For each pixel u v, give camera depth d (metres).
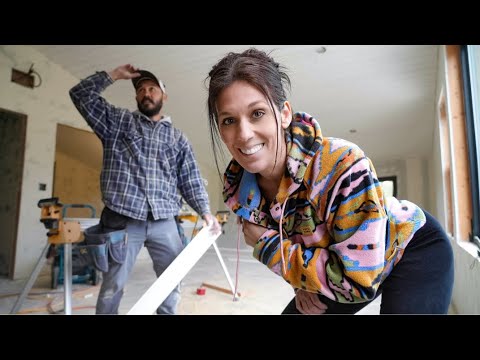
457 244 2.19
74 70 4.39
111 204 1.55
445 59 2.39
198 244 1.63
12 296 2.69
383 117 5.31
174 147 1.74
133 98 5.17
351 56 3.84
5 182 3.96
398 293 0.71
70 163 6.62
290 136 0.67
